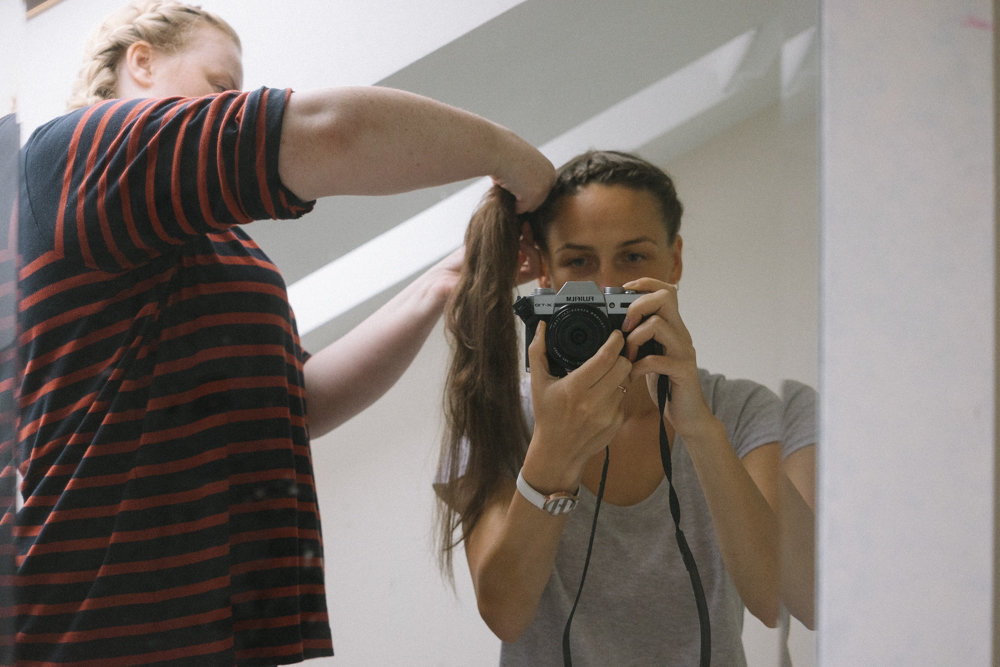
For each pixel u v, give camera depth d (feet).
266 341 2.64
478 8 4.60
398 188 2.37
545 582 2.66
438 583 6.14
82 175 2.26
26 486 2.43
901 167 1.75
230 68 3.09
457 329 2.97
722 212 6.69
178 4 3.01
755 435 3.05
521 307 2.62
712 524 2.94
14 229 2.10
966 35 1.73
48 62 4.18
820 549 1.76
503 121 5.45
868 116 1.76
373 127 2.20
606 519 2.95
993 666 1.69
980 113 1.73
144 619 2.35
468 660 6.10
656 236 3.00
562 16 4.74
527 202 2.79
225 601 2.44
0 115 2.08
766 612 2.69
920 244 1.74
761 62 5.69
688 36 5.13
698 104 6.04
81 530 2.35
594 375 2.45
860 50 1.77
